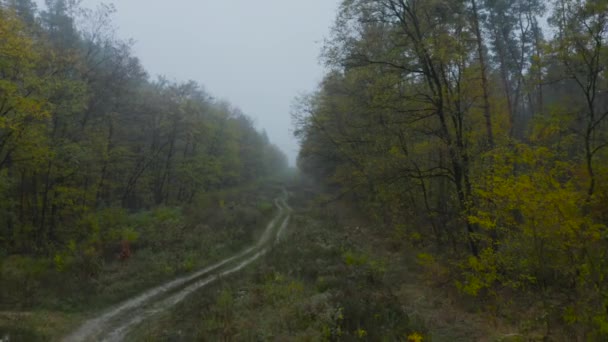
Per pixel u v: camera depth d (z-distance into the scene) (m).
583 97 12.62
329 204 33.97
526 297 9.91
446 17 13.19
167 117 33.91
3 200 19.80
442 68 13.30
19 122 16.02
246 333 9.16
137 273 15.42
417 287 12.66
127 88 27.14
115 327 11.00
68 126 21.69
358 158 23.09
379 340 8.30
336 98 25.75
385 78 13.98
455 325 9.29
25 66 16.25
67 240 19.72
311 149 31.05
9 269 14.26
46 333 9.98
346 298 10.46
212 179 39.88
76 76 21.84
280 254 17.86
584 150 11.11
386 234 20.70
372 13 14.08
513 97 29.14
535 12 23.88
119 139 29.31
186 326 10.52
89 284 13.65
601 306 7.52
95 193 24.77
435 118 15.00
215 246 20.50
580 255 8.48
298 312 10.01
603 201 9.20
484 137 15.16
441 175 14.11
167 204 36.69
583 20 10.55
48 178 20.73
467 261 12.38
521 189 8.62
